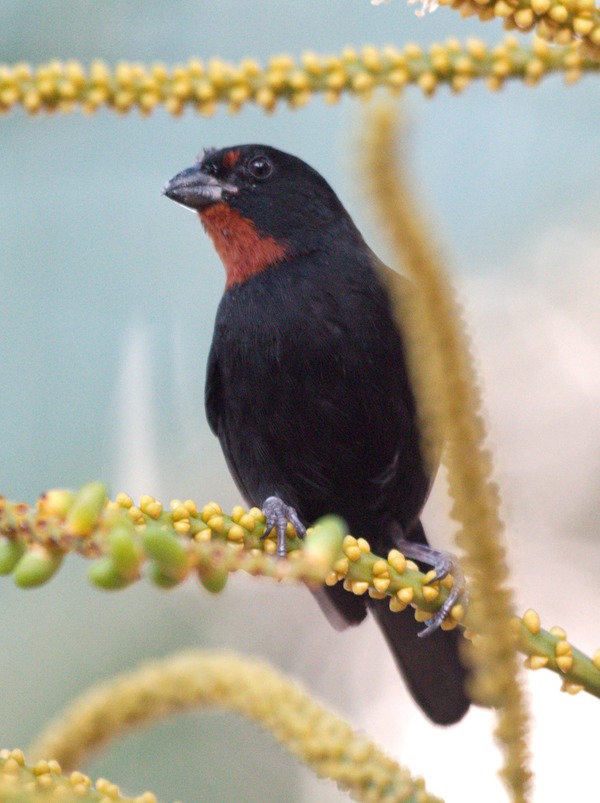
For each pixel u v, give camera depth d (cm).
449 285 125
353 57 153
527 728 138
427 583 177
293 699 164
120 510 161
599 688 160
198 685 167
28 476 224
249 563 123
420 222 121
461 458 133
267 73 152
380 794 158
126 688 170
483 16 158
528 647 159
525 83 155
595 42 153
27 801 133
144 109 153
